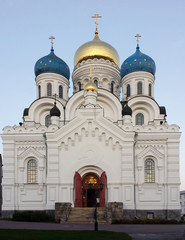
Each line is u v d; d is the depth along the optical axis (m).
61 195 38.97
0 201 65.62
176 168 39.69
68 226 28.66
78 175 38.94
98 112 40.28
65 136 40.06
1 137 41.62
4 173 40.91
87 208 36.25
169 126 40.78
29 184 40.59
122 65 54.47
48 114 50.06
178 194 39.00
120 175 39.00
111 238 19.86
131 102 48.75
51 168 39.50
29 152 41.25
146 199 39.41
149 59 52.69
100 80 51.75
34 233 20.64
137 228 28.12
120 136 39.59
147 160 40.72
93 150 39.72
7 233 20.34
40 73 52.47
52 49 55.44
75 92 50.69
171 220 34.88
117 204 35.88
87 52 53.31
